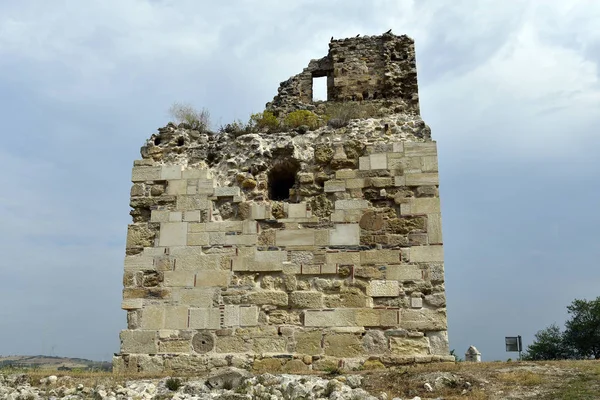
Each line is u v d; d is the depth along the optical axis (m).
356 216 14.77
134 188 15.88
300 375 12.20
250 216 15.08
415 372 11.57
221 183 15.84
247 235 14.92
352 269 14.29
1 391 11.44
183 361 13.98
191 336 14.23
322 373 12.68
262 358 13.73
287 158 15.87
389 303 13.93
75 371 14.63
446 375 11.02
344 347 13.70
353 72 22.34
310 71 23.06
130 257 15.12
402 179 14.92
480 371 11.37
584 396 9.38
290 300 14.22
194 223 15.22
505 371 11.27
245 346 14.01
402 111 20.00
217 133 17.17
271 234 14.88
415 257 14.20
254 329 14.11
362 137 15.69
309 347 13.80
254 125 17.73
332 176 15.28
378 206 14.81
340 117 17.56
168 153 16.42
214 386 11.34
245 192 15.61
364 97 21.98
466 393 10.23
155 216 15.42
